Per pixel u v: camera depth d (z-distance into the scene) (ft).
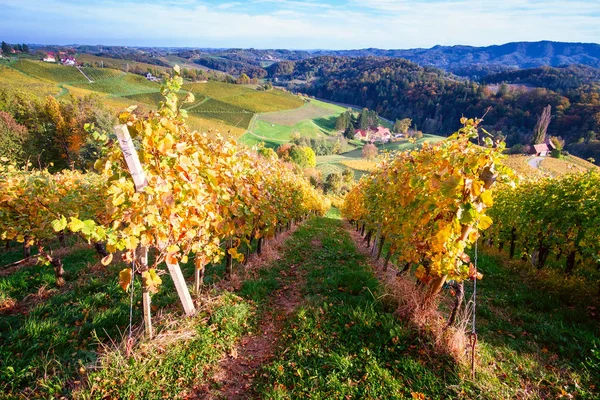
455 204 11.94
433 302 14.14
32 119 136.15
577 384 11.25
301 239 37.63
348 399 10.38
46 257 19.17
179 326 13.58
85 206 24.44
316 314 14.92
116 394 10.19
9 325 14.16
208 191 14.79
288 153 187.11
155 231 11.73
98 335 13.46
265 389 10.91
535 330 14.85
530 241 25.53
